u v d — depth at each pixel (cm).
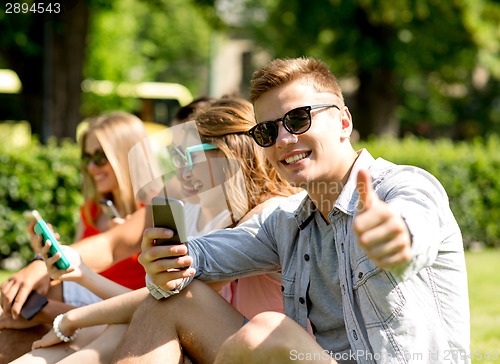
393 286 274
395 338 275
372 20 2131
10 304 378
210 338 304
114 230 414
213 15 2066
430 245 241
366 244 206
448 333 282
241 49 4259
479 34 2191
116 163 470
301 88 295
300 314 313
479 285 800
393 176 284
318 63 303
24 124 2080
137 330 309
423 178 280
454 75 2542
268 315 277
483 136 3200
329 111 297
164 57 4178
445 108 3152
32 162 977
